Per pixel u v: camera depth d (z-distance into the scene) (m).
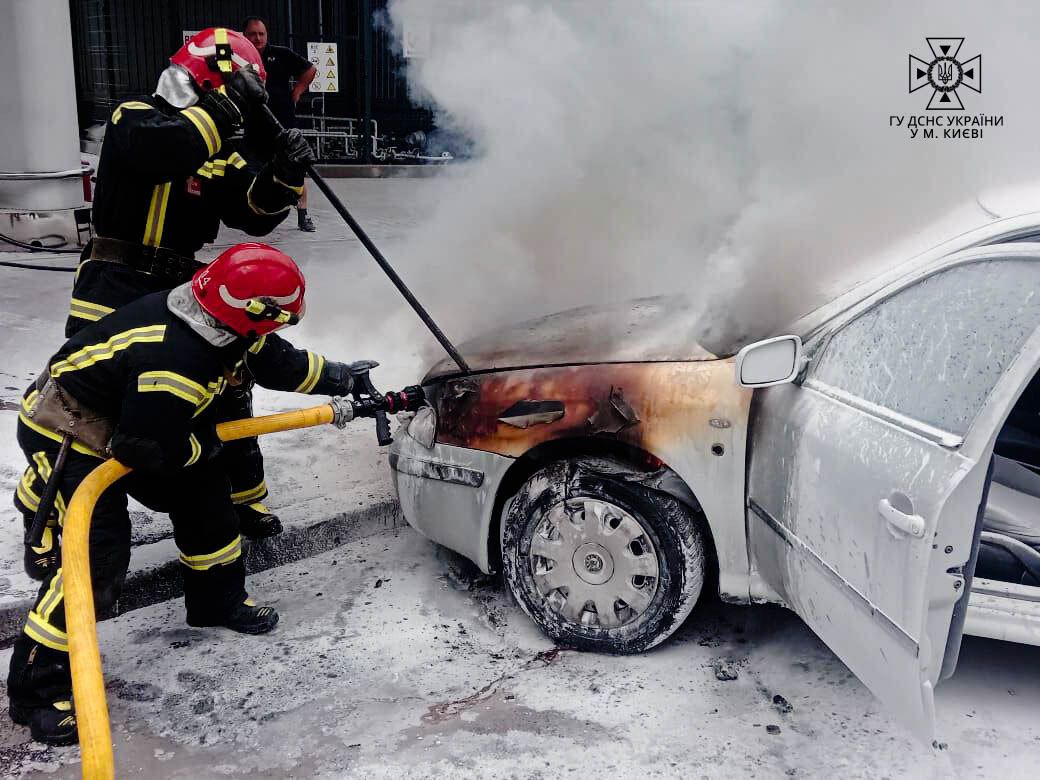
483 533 3.11
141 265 2.85
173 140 2.55
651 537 2.87
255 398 5.02
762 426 2.74
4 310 6.14
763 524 2.71
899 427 2.26
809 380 2.66
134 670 2.91
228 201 2.94
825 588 2.44
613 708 2.72
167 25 13.91
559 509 2.95
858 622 2.31
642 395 2.85
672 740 2.58
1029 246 2.17
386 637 3.11
